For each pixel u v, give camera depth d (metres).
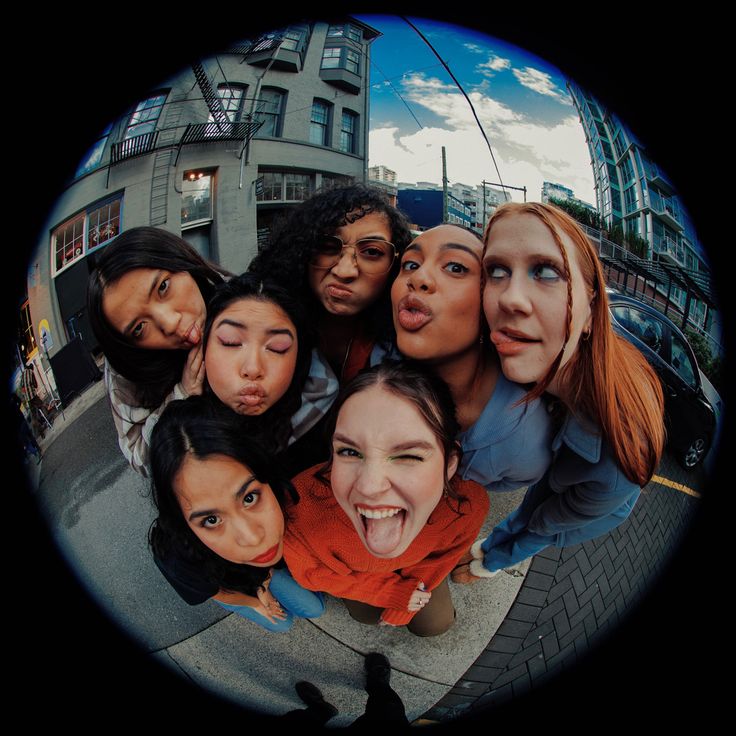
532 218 0.49
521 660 0.87
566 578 0.83
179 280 0.58
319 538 0.69
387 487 0.56
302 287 0.61
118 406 0.66
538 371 0.54
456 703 0.88
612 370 0.59
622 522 0.78
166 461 0.57
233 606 0.76
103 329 0.58
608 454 0.63
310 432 0.68
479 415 0.64
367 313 0.64
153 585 0.80
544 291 0.50
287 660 0.83
